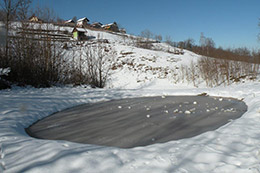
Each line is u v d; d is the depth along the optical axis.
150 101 10.21
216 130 4.31
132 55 28.58
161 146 3.34
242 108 7.48
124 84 22.23
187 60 27.97
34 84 13.66
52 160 2.68
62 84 16.22
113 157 2.80
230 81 19.83
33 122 5.89
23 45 14.06
